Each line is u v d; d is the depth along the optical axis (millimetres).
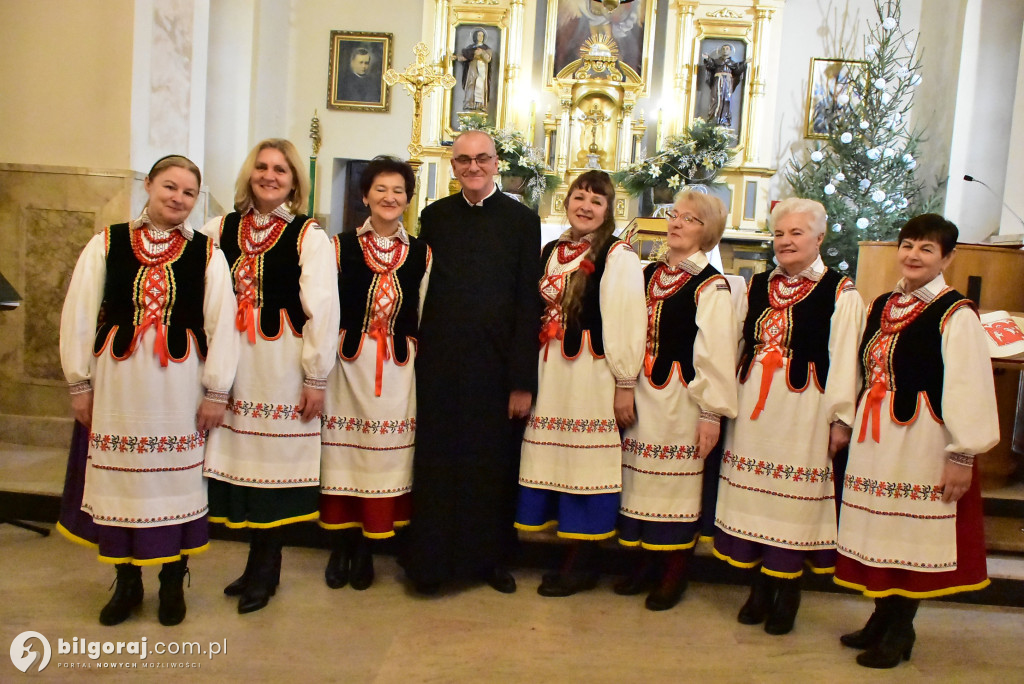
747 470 2350
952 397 2086
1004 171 6664
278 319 2293
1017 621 2643
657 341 2479
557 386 2494
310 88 7547
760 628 2467
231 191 6609
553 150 7305
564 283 2500
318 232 2307
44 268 3832
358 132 7531
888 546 2150
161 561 2131
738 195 7277
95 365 2123
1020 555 2941
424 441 2488
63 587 2514
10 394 3875
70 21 3795
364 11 7523
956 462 2096
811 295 2324
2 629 2211
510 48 7293
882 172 6922
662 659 2227
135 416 2092
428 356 2508
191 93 4402
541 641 2295
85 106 3820
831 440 2303
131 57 3779
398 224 2492
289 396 2309
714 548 2473
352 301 2441
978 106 6707
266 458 2293
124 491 2104
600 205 2488
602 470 2457
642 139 7309
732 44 7336
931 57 7254
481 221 2553
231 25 6547
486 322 2484
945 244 2154
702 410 2406
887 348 2199
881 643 2262
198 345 2186
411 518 2521
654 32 7324
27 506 3107
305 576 2691
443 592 2602
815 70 7496
